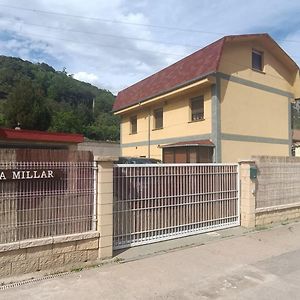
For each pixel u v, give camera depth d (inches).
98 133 1867.6
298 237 313.0
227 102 609.0
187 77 626.8
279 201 385.7
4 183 201.3
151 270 219.3
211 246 276.5
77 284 194.2
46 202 217.0
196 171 316.2
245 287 192.7
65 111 1798.7
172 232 297.4
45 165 216.7
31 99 1364.4
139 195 275.4
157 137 765.9
